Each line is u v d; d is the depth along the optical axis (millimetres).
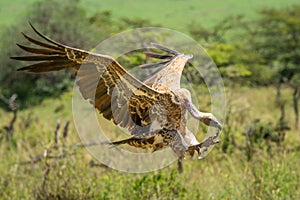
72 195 19766
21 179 22516
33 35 48969
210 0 76000
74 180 20469
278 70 54875
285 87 51062
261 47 57469
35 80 54000
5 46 55812
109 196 19438
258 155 23672
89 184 20250
